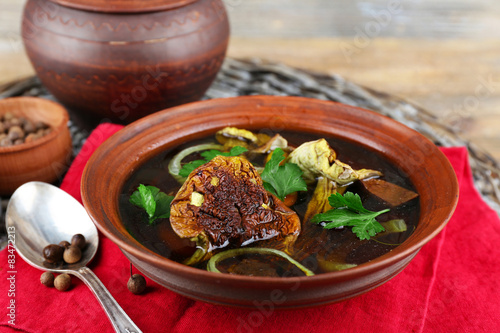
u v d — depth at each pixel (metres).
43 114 0.55
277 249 0.37
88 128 0.58
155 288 0.40
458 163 0.49
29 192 0.44
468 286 0.41
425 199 0.39
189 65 0.53
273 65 0.70
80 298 0.39
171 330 0.38
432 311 0.39
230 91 0.63
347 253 0.37
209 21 0.54
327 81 0.67
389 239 0.37
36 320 0.38
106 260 0.42
